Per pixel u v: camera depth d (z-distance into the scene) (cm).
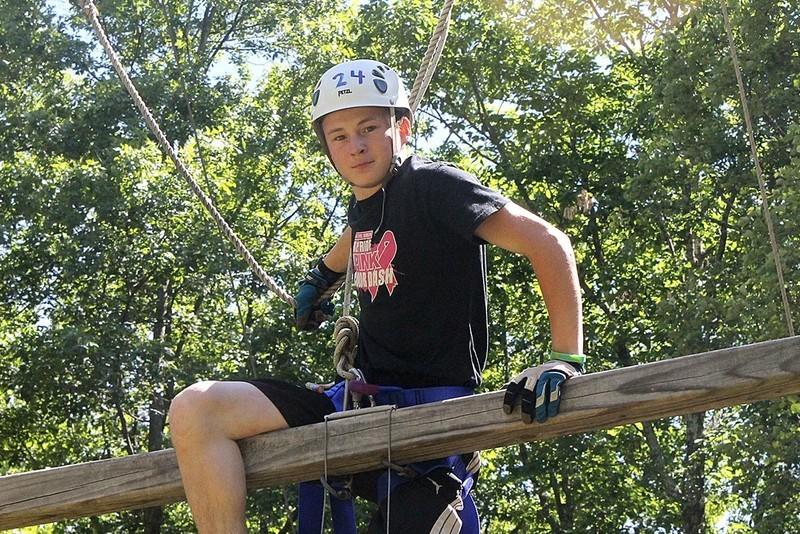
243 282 2091
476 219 308
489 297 2158
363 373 334
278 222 2411
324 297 411
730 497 1994
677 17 1977
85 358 1914
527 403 292
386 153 329
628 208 2098
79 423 2147
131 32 2461
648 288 2097
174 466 328
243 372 2045
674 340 1820
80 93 2248
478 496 1981
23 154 2144
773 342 282
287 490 1834
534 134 2167
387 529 321
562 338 301
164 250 2048
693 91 1866
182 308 2283
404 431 308
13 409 2077
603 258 2175
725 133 1895
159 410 2094
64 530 2003
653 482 1967
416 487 322
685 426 2062
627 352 2133
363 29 2227
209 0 2489
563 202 2114
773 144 1836
